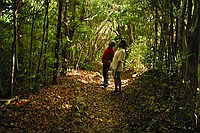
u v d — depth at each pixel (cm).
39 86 977
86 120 802
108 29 2977
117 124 795
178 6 714
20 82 923
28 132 612
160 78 1046
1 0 785
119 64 1178
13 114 683
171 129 651
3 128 594
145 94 1018
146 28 1546
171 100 792
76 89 1096
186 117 661
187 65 607
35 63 972
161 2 889
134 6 1254
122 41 1198
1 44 894
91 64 2278
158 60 1124
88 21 1962
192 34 606
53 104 831
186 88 614
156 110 805
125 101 1034
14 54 780
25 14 867
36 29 987
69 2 1448
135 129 723
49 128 670
